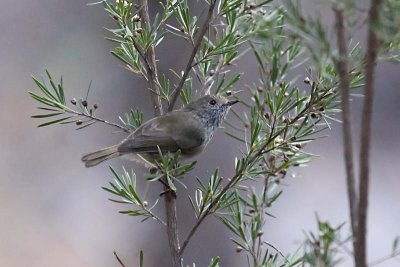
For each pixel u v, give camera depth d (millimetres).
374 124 18062
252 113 5113
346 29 3273
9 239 16656
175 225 5352
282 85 4953
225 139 13180
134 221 15891
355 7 3094
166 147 7570
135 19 5480
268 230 16594
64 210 17391
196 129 7797
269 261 4902
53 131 18453
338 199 17156
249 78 14117
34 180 17906
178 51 12719
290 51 5039
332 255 3508
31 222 17062
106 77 16812
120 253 16047
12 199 17531
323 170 17688
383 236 16516
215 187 5016
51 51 18109
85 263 16047
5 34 18828
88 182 17906
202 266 13414
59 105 5586
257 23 4027
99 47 17328
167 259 14969
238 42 5316
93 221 17109
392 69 18000
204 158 13195
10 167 18078
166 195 5402
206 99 7949
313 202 17078
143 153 7484
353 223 3340
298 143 5074
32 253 16312
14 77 19047
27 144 18359
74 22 17844
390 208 17188
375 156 18016
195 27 5695
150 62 5711
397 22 3064
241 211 4965
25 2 18750
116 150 7457
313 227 16594
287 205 17078
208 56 5430
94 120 5711
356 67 4602
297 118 5062
